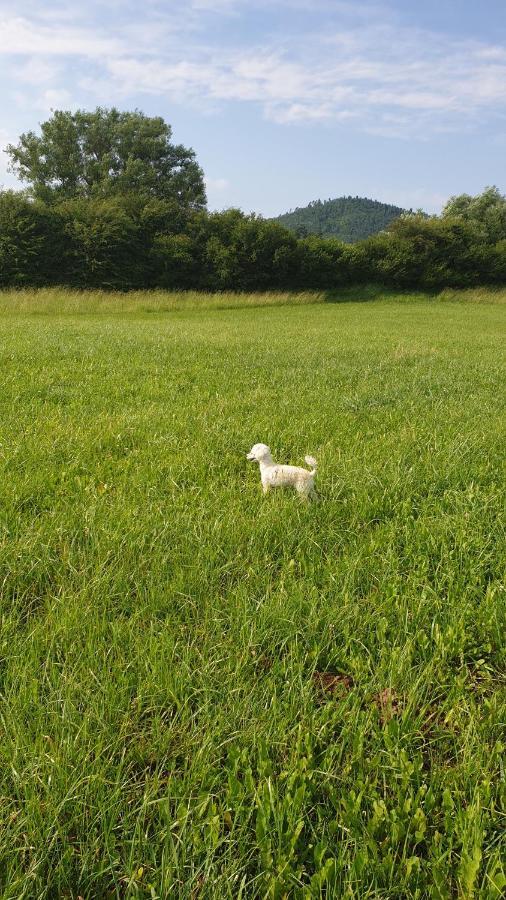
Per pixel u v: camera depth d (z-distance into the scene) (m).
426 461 5.72
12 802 2.00
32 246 37.44
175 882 1.78
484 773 2.20
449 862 1.90
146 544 3.81
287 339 17.97
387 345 17.31
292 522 4.21
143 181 57.25
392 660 2.77
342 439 6.55
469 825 1.98
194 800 2.07
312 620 3.11
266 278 46.72
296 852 1.94
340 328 24.64
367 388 9.64
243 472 5.50
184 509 4.42
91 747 2.23
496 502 4.75
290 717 2.43
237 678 2.65
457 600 3.39
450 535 4.14
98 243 39.41
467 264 51.75
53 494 4.69
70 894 1.79
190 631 3.01
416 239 50.56
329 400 8.62
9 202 37.03
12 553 3.55
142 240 43.06
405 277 50.34
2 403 7.27
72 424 6.53
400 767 2.21
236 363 11.77
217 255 44.34
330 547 3.99
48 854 1.87
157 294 37.59
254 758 2.26
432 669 2.78
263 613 3.08
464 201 73.44
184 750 2.30
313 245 48.25
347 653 2.96
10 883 1.75
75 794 2.03
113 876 1.81
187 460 5.52
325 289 49.59
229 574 3.57
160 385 9.17
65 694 2.46
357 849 1.92
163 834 1.91
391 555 3.79
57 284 39.34
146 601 3.21
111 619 3.08
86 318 27.36
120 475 5.20
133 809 2.01
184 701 2.48
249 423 6.95
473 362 13.96
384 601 3.36
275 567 3.70
